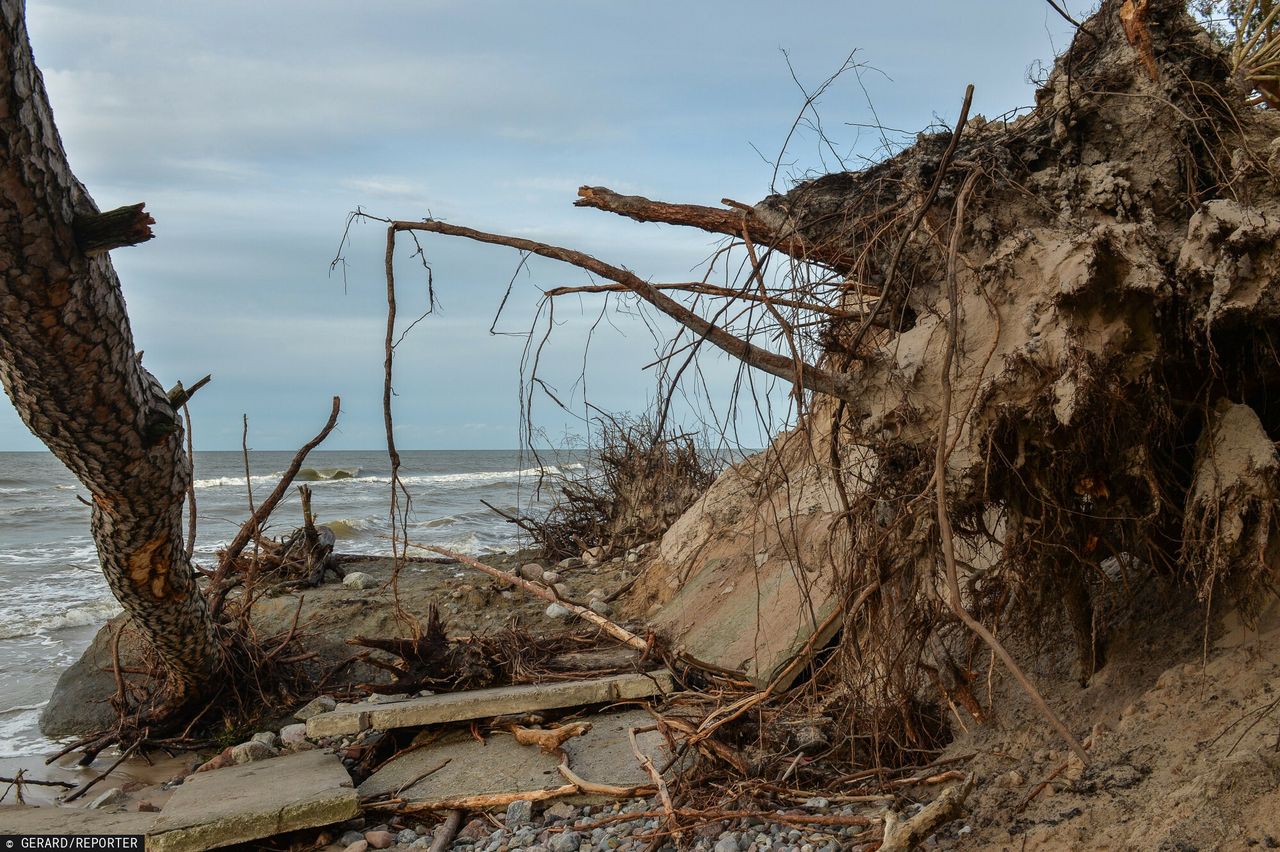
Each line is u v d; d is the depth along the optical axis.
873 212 4.06
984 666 4.54
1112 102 3.69
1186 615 3.93
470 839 4.37
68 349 4.14
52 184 3.67
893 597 4.04
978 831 3.42
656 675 5.76
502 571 9.73
